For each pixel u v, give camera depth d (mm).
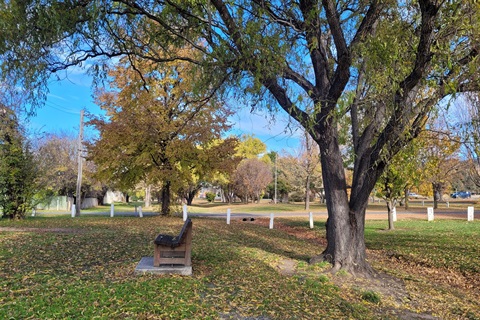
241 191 52125
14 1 6289
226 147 20734
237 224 19125
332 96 6895
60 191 41531
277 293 6195
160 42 8594
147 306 5059
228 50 7301
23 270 7141
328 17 6398
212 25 7367
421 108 7047
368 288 6973
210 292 6027
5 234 11883
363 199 7930
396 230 17141
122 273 7039
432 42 5668
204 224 17656
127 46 8289
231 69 7781
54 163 31453
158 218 20562
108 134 19281
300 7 7094
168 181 21188
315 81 8156
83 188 41219
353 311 5586
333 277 7512
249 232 15461
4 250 9039
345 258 7875
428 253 11219
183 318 4727
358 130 8609
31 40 6648
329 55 8672
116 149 19547
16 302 5070
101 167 20203
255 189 50250
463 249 11477
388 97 6641
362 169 7836
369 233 16297
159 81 18859
